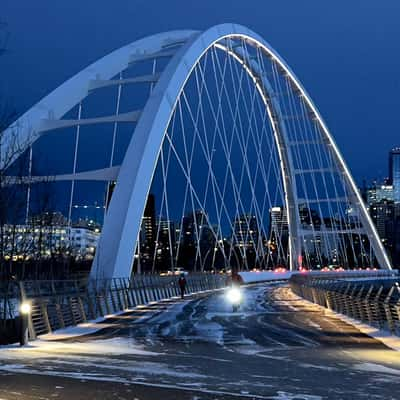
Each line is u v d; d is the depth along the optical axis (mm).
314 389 10234
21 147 34125
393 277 101875
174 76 42188
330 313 31234
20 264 35188
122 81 42031
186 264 90500
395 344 18219
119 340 18734
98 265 34531
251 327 23500
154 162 38156
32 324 18562
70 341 18328
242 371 12242
